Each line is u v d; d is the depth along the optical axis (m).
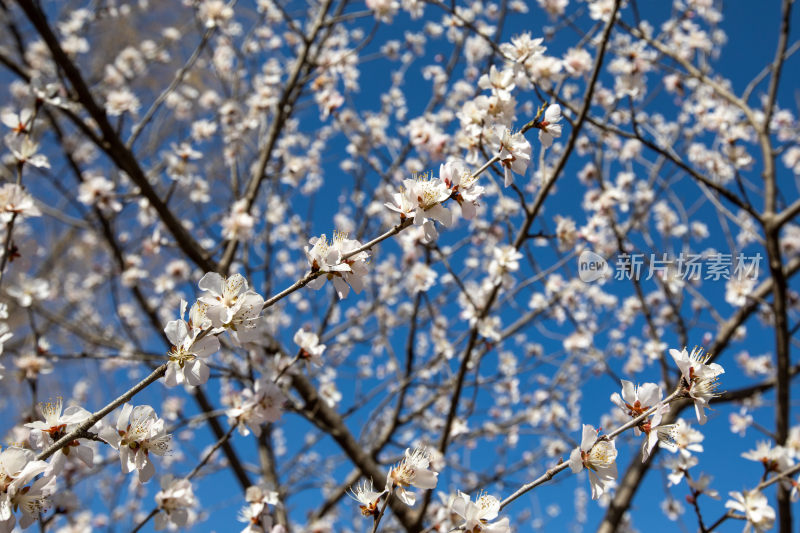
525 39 2.54
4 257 2.20
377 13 3.70
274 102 4.34
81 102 3.27
